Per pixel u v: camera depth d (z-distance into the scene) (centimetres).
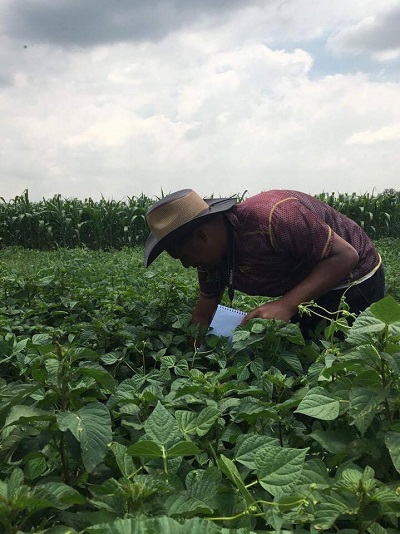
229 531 89
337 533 119
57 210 1503
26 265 764
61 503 112
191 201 288
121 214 1565
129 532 87
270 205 290
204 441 158
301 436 174
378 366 148
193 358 270
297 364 240
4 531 100
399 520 133
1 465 135
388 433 130
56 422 136
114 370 277
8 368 251
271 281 304
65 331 319
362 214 1647
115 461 143
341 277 287
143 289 430
